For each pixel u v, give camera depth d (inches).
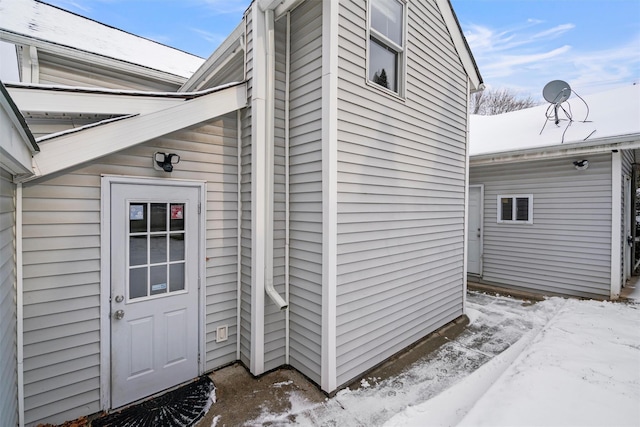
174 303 115.4
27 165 75.7
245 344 129.0
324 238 110.3
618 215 203.0
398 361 136.5
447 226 178.2
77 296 96.3
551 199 229.3
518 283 245.4
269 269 121.3
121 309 103.8
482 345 151.6
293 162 126.1
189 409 103.3
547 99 249.3
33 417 89.8
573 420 85.2
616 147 191.6
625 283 241.6
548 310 197.6
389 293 136.7
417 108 150.7
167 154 110.2
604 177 207.8
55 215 92.7
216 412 101.9
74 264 95.8
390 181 135.3
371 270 127.0
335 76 108.0
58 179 93.0
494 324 178.1
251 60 124.7
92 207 98.6
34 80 184.1
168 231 114.0
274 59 122.7
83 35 229.6
